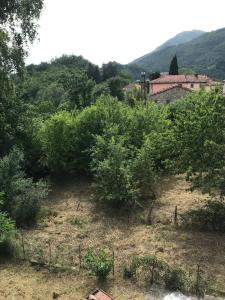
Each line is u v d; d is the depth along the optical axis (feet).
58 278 49.06
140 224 64.54
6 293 46.19
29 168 88.53
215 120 60.13
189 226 62.44
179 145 62.64
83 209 71.82
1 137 83.76
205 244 56.70
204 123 60.29
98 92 149.48
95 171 83.30
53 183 86.84
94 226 64.18
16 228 63.52
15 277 49.49
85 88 135.95
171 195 76.54
